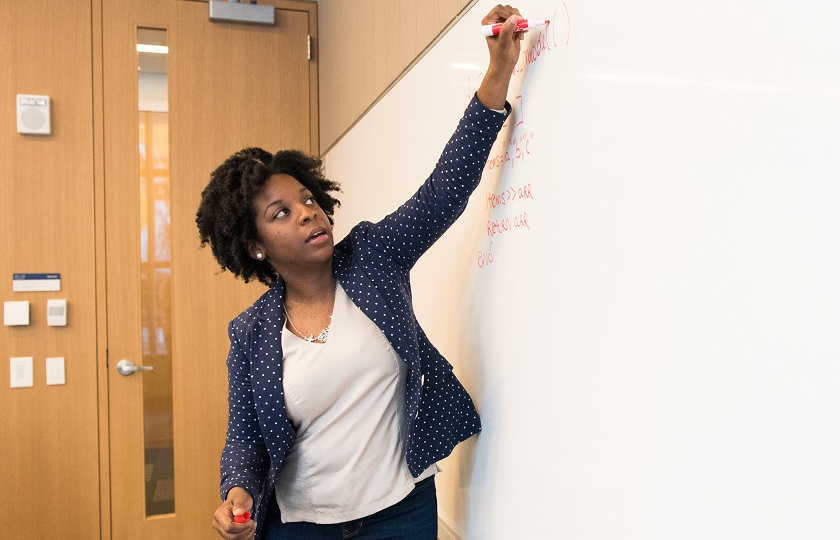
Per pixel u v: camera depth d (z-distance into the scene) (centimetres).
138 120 283
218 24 292
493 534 123
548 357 104
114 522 277
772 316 64
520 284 113
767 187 65
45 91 271
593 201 93
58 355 272
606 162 90
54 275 271
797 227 62
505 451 119
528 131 110
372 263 123
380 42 200
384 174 197
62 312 270
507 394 118
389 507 125
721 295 70
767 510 65
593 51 92
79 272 275
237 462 122
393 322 118
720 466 71
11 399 267
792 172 62
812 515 60
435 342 156
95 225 277
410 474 126
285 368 121
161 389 285
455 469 142
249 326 123
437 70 153
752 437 67
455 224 143
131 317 280
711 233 72
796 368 62
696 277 74
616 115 87
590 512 93
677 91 76
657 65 80
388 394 123
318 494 125
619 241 87
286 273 125
